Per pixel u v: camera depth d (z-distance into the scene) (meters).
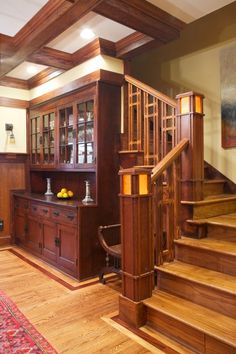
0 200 4.80
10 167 4.87
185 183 2.76
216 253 2.35
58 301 2.77
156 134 3.17
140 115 3.39
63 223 3.53
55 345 2.08
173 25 3.03
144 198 2.32
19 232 4.72
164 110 3.09
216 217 2.90
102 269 3.24
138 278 2.28
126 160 3.50
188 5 2.88
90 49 3.43
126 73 3.62
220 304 2.08
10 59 3.40
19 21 2.80
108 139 3.49
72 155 3.88
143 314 2.30
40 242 4.07
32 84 4.75
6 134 4.78
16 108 4.86
